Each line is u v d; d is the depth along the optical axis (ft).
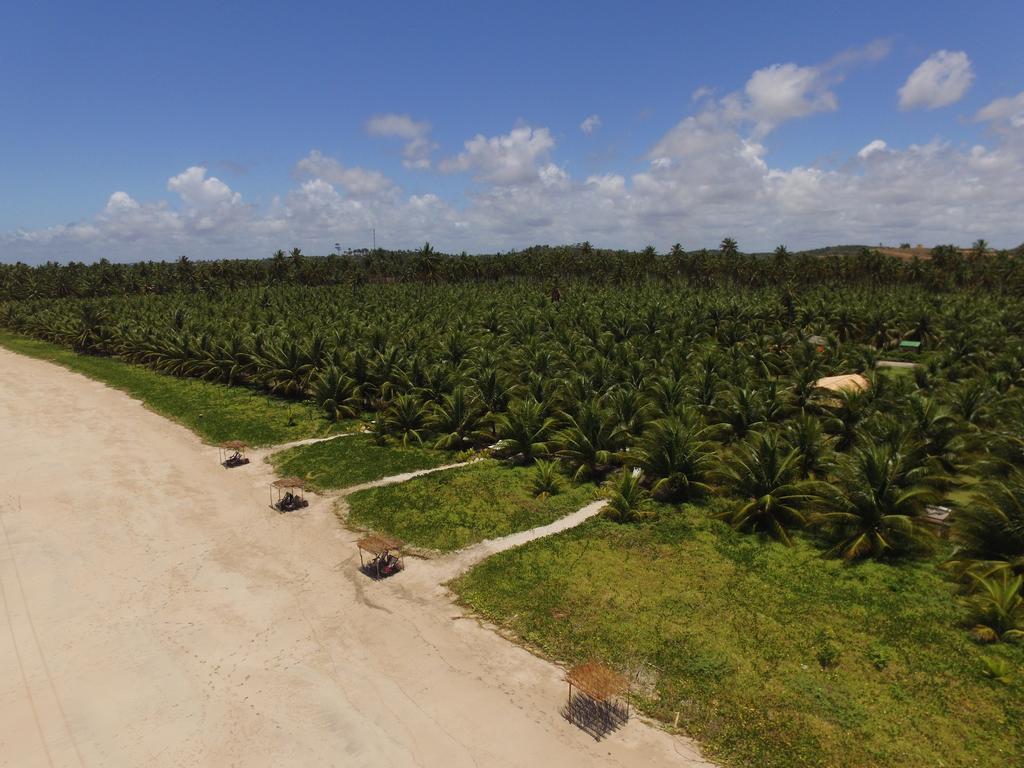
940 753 46.50
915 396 110.93
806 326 241.55
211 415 154.51
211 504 100.48
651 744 49.32
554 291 349.82
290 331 202.28
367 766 47.75
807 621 64.13
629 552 80.18
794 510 83.35
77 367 224.74
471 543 84.58
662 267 499.10
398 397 141.18
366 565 79.66
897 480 80.64
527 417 117.08
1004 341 184.03
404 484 105.40
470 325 220.43
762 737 49.03
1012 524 66.95
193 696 55.77
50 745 50.19
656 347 174.70
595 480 105.91
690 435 99.50
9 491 105.70
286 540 87.25
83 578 76.79
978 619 62.18
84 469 117.19
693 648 60.08
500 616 67.51
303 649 62.49
